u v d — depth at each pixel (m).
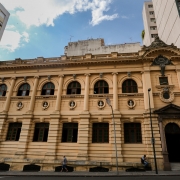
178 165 18.00
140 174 15.02
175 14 28.95
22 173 16.73
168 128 19.39
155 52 22.59
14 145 21.64
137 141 19.67
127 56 23.69
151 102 20.33
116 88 22.12
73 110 22.17
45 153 20.34
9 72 26.09
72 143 20.48
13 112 23.52
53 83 24.47
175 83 21.14
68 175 15.32
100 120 20.91
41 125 22.48
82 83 23.53
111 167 18.22
